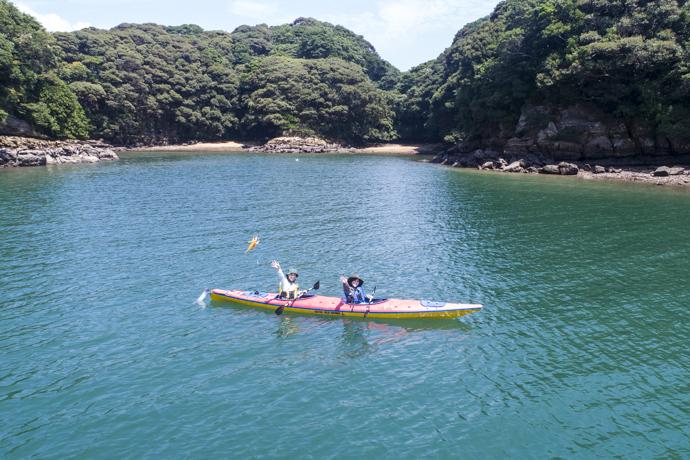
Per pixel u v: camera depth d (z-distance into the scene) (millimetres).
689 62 54031
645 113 59531
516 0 93125
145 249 28594
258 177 62156
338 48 149625
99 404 14070
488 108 77000
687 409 13797
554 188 51375
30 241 29953
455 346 17516
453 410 13844
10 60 76562
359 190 51281
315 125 124625
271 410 13852
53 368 15914
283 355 17000
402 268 25641
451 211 39875
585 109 65375
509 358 16625
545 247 29188
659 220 35562
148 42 130500
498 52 75000
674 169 55594
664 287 22703
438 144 123688
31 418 13430
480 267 25734
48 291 22156
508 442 12523
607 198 44781
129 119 112438
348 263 26406
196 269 25312
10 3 83938
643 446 12367
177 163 81000
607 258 27016
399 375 15695
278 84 123875
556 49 66812
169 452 12133
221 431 12938
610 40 59281
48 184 53438
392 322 19484
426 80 129250
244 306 20953
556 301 21281
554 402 14164
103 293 22031
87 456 12000
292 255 27703
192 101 122875
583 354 16828
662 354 16781
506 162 72062
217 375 15664
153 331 18578
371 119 127750
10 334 18078
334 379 15477
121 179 58500
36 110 82812
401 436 12742
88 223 34750
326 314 20109
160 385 15062
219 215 37875
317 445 12406
